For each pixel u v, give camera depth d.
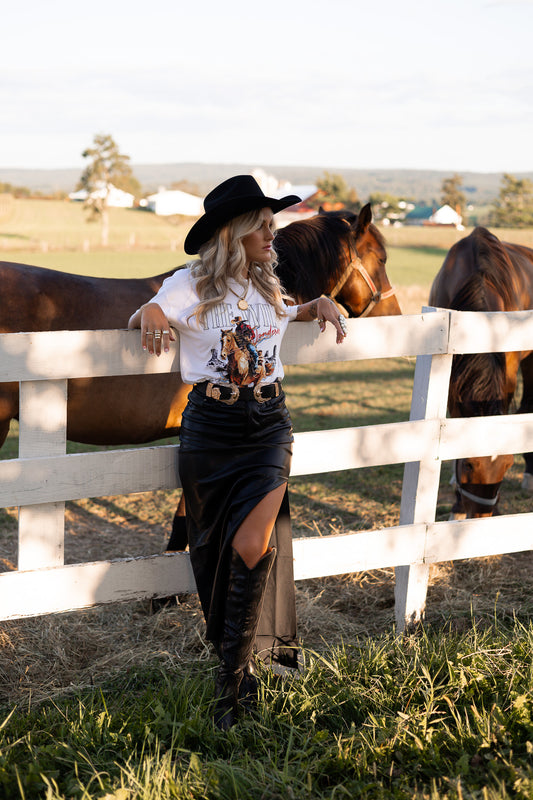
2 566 3.95
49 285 3.01
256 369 2.37
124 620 3.40
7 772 2.09
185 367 2.42
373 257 4.03
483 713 2.39
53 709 2.51
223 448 2.37
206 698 2.52
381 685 2.56
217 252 2.34
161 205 95.69
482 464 3.45
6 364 2.40
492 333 3.09
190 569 2.83
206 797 2.02
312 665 2.67
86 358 2.51
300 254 3.69
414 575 3.16
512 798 2.00
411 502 3.14
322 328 2.71
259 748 2.29
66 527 4.78
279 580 2.62
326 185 110.88
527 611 3.39
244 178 2.36
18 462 2.48
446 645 2.82
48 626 3.19
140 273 30.94
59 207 94.75
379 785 2.08
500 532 3.27
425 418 3.07
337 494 5.50
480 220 113.25
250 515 2.31
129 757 2.13
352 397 9.41
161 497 5.53
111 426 3.23
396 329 2.92
